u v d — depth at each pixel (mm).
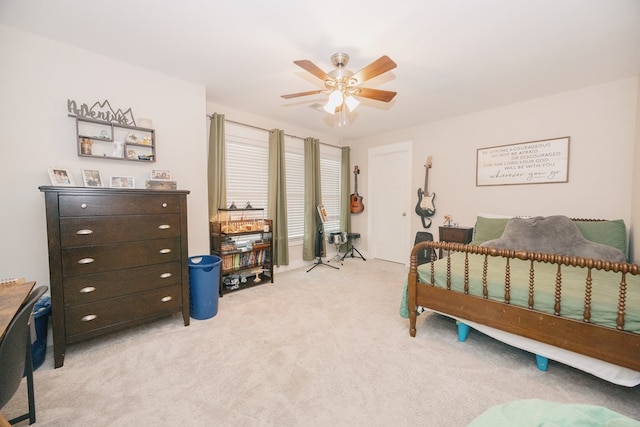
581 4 1606
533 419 731
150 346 2006
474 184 3676
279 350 1953
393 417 1359
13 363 947
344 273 4004
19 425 1312
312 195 4379
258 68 2447
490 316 1791
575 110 2906
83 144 2135
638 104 2525
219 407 1427
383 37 1957
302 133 4406
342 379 1642
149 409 1414
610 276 1983
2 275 1894
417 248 2127
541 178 3145
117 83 2305
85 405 1438
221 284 3023
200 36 1967
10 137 1891
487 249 1791
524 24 1800
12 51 1880
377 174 4938
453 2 1599
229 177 3518
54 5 1638
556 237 2510
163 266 2201
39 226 2008
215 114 3182
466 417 1360
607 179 2756
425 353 1915
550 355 1631
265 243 3549
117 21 1799
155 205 2152
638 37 1932
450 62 2305
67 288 1785
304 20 1775
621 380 1408
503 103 3297
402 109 3504
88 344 2029
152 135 2459
